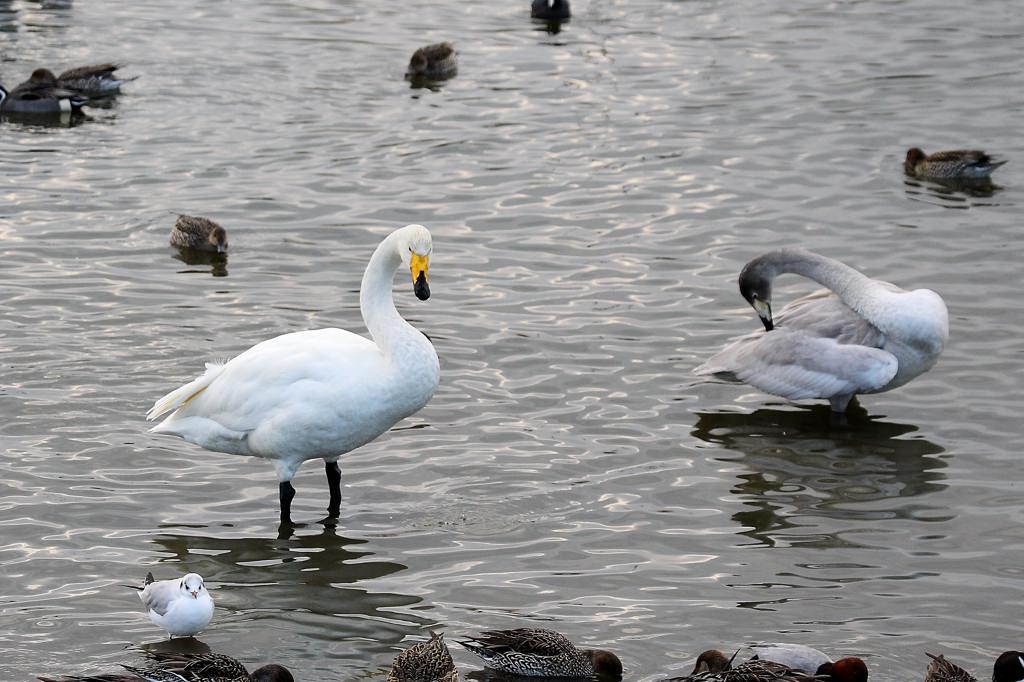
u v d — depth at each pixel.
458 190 24.44
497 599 12.77
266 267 21.11
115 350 17.98
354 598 12.79
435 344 18.47
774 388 16.81
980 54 31.84
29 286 20.03
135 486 14.85
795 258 17.45
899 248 21.77
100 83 29.91
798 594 12.91
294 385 13.99
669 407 16.95
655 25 34.91
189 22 35.50
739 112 28.44
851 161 25.81
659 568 13.36
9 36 34.31
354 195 24.20
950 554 13.69
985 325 19.08
